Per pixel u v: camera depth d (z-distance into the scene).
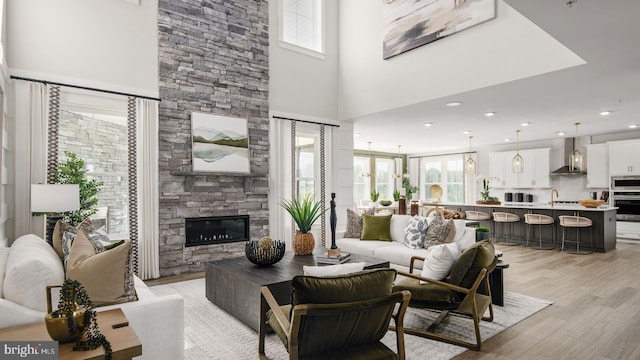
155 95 4.81
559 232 7.27
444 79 5.16
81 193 3.90
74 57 4.27
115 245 2.13
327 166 6.68
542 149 9.73
